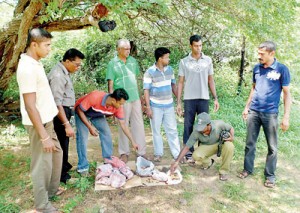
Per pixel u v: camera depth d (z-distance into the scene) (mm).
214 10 5371
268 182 3994
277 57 5336
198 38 4074
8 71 6062
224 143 3934
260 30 5188
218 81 8070
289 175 4293
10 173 4258
